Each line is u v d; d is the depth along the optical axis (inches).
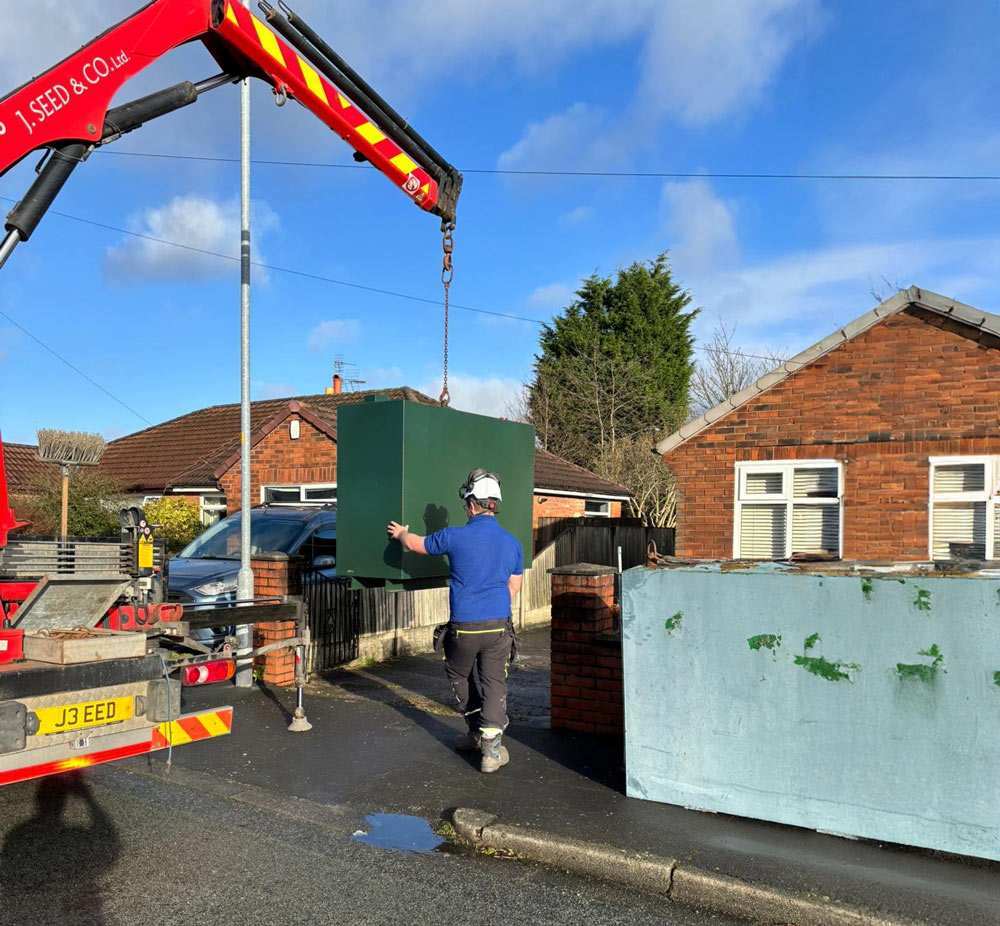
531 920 145.6
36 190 181.2
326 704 296.5
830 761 176.2
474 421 250.2
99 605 186.1
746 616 185.8
